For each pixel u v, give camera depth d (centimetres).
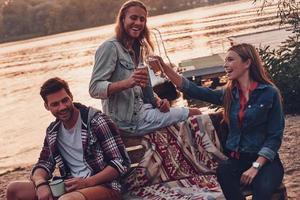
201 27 4253
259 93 376
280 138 372
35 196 386
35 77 3027
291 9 910
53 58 4153
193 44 3036
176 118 439
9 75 3388
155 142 429
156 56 423
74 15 8712
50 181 393
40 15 8750
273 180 363
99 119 388
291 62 906
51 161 402
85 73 2814
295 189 539
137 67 433
